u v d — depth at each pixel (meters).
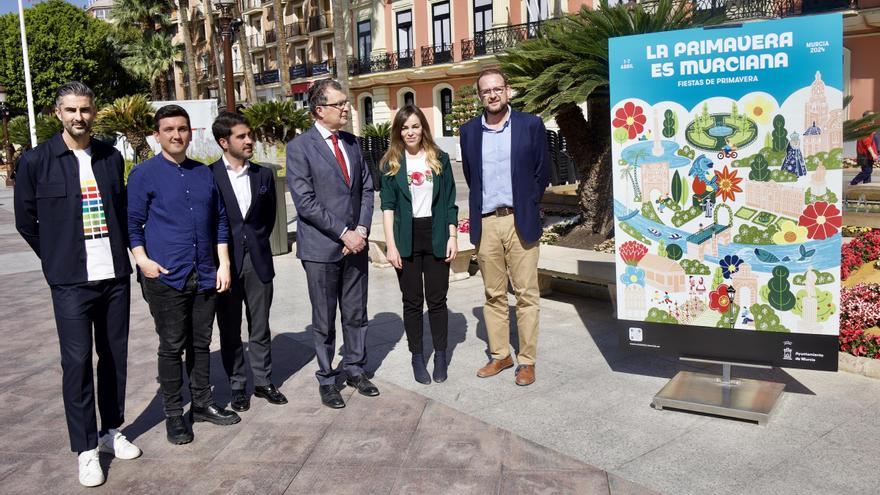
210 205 3.69
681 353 3.86
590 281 5.47
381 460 3.35
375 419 3.84
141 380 4.69
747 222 3.59
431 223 4.22
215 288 3.77
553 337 5.18
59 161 3.25
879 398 3.79
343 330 4.34
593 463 3.22
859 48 17.97
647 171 3.79
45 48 42.75
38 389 4.58
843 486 2.93
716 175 3.62
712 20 6.59
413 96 34.22
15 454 3.61
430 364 4.73
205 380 3.89
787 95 3.39
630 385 4.17
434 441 3.52
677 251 3.79
